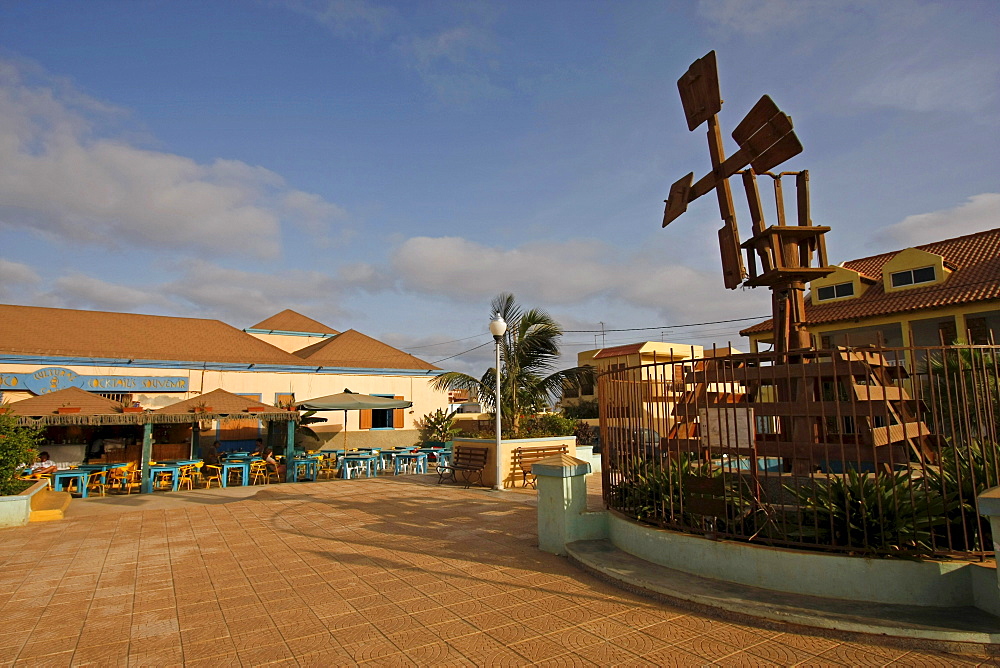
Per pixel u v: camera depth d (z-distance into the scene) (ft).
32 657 14.99
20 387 58.70
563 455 25.61
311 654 14.92
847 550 17.04
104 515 35.60
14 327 64.18
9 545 27.61
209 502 40.47
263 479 54.08
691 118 26.96
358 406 58.13
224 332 79.00
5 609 18.60
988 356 18.79
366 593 19.74
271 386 71.97
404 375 81.46
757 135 23.44
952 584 15.90
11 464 34.73
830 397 23.30
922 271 75.05
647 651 14.64
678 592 17.76
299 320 94.99
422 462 59.67
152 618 17.69
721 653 14.38
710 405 21.48
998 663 13.34
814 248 23.70
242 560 24.36
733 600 16.66
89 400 47.73
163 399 65.98
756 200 24.00
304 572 22.41
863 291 80.84
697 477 20.12
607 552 22.70
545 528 25.02
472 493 42.27
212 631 16.58
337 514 34.73
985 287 67.41
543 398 54.34
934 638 14.14
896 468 21.22
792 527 18.95
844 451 18.85
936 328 70.85
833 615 15.33
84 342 64.95
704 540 19.30
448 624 16.78
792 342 23.20
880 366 19.25
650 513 22.71
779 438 22.86
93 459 58.65
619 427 25.26
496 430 43.88
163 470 47.37
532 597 18.93
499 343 44.29
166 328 75.10
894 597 16.14
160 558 24.86
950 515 17.87
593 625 16.43
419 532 29.17
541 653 14.67
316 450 72.54
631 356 83.15
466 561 23.45
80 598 19.62
